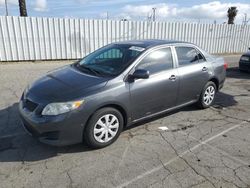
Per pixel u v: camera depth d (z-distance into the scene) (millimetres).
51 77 4117
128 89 3881
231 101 6270
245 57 9797
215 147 3869
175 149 3781
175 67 4684
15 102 5664
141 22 14109
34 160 3418
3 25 11047
